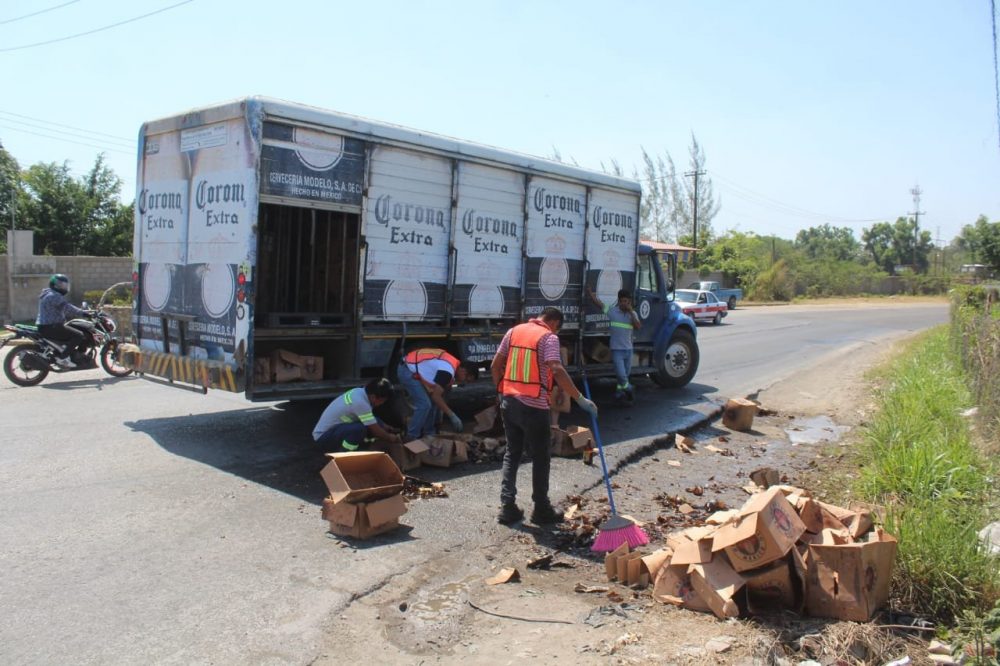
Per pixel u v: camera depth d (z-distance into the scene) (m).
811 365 16.80
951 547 4.46
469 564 4.97
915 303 58.88
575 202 10.05
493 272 8.95
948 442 7.48
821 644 3.82
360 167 7.46
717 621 4.13
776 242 65.38
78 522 5.33
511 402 5.73
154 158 7.96
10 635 3.76
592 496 6.62
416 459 7.06
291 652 3.74
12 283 19.73
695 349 12.95
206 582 4.47
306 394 7.31
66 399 9.58
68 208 32.34
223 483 6.38
